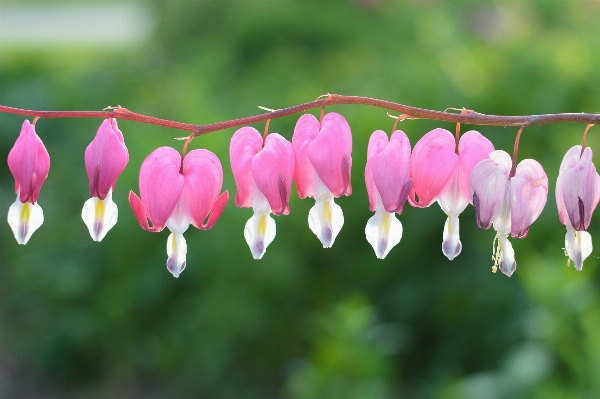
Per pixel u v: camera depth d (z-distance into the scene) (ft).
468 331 2.55
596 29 3.91
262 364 2.73
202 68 4.62
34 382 3.01
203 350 2.68
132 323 2.90
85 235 3.11
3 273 3.58
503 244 1.51
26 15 11.88
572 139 2.61
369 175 1.52
